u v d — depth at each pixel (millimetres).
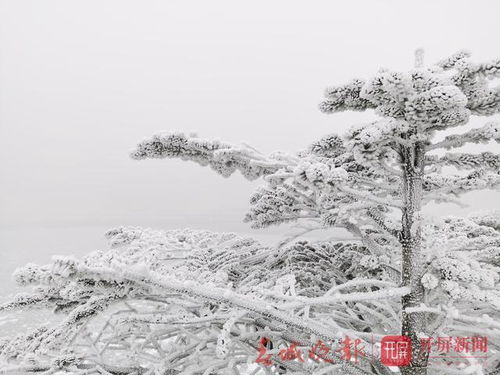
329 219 3387
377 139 2133
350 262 4504
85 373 2807
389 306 3059
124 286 2074
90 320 2471
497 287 2818
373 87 2043
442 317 2471
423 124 2203
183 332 2963
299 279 4246
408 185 2539
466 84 2297
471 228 3383
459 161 2559
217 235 4789
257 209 3893
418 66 2443
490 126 2312
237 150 2773
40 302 2500
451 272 2320
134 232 4250
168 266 3168
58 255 1796
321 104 2664
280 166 2832
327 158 3076
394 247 3607
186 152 2988
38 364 2672
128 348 3195
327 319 3025
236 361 2893
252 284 3727
